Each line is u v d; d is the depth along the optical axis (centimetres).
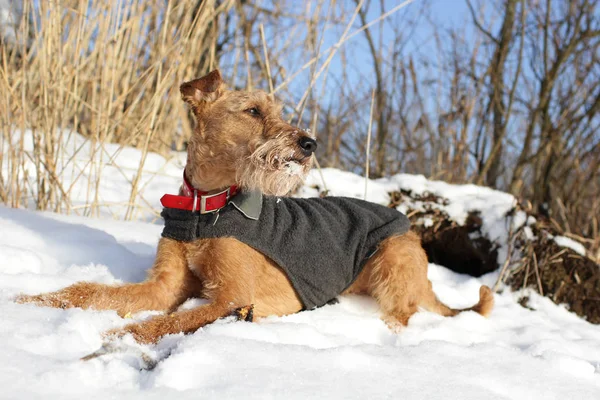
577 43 667
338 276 316
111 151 561
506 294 424
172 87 487
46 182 457
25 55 416
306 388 172
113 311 248
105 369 175
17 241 320
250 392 164
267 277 293
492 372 215
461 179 682
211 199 284
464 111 711
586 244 589
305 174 298
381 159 718
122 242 375
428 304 351
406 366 208
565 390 210
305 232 305
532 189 729
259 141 283
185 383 170
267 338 223
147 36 558
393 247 337
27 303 237
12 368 162
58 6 422
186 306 277
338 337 249
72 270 300
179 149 638
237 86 702
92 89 495
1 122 420
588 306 430
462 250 473
